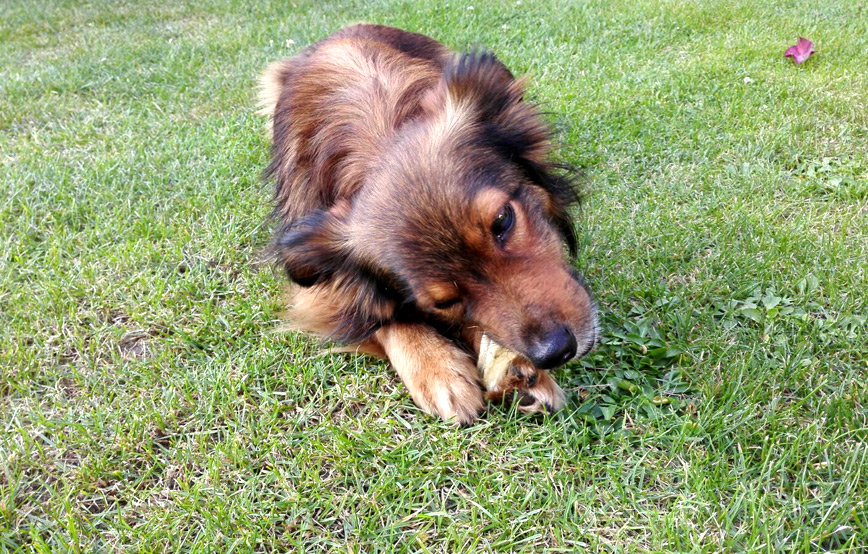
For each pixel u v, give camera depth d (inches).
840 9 49.6
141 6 68.3
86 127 38.5
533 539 16.1
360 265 19.9
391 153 19.7
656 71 40.1
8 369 21.9
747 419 17.8
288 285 24.5
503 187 19.1
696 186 29.0
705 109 34.9
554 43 47.1
